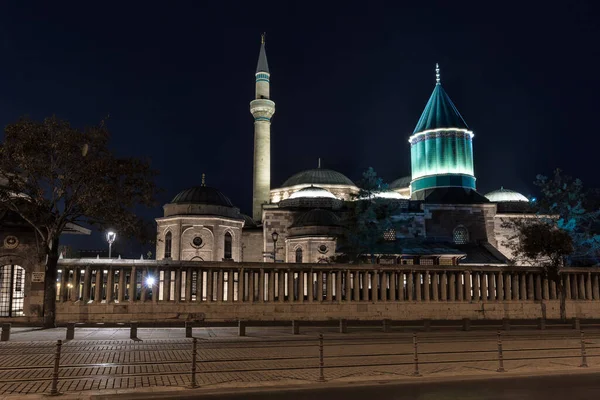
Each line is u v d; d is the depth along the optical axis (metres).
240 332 27.75
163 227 63.50
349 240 51.78
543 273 44.97
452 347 23.44
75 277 36.22
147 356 20.08
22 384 14.94
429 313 41.62
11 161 30.94
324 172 84.19
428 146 76.56
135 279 36.91
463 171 75.38
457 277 43.44
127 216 32.84
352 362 19.14
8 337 24.62
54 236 32.41
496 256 65.19
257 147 85.31
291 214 68.94
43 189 31.16
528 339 26.75
